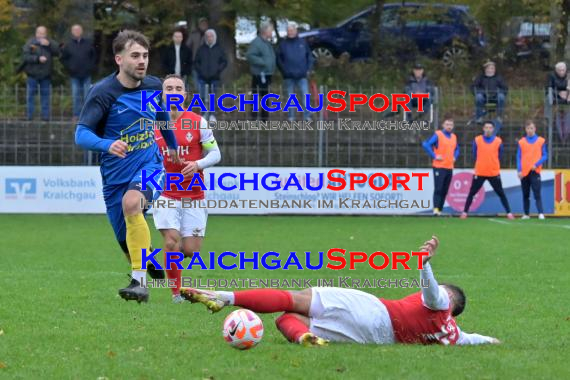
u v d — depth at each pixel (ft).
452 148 176.55
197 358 56.13
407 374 52.13
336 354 56.59
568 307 77.66
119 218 70.64
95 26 237.86
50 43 185.88
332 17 269.44
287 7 242.58
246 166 185.37
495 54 262.26
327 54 253.44
